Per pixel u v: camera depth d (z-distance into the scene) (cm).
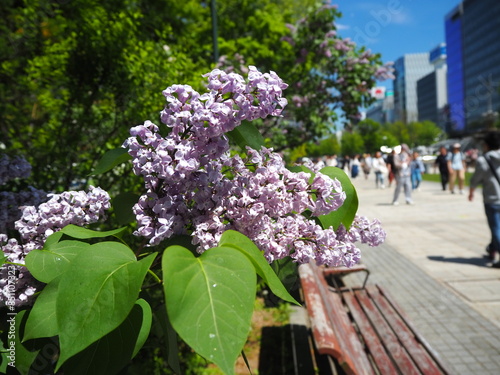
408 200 1647
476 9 9850
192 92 114
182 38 779
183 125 115
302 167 144
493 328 515
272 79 116
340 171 145
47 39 496
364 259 842
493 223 751
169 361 110
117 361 95
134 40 446
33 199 170
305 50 881
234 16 1120
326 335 251
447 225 1167
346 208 139
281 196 123
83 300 85
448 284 681
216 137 117
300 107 870
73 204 137
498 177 743
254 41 946
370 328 378
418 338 349
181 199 121
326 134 882
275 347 455
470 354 456
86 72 413
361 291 480
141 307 99
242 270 85
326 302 356
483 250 884
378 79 897
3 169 182
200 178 118
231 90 113
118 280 87
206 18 1144
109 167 133
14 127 453
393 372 299
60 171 386
